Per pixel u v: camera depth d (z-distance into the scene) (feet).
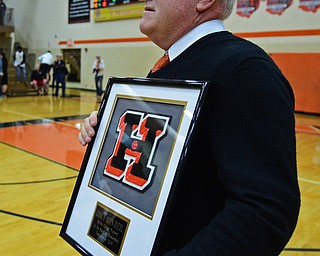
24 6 44.55
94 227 2.32
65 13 39.99
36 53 44.55
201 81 1.92
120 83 2.57
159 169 2.03
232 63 1.88
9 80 36.09
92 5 36.88
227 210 1.71
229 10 2.29
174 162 1.95
